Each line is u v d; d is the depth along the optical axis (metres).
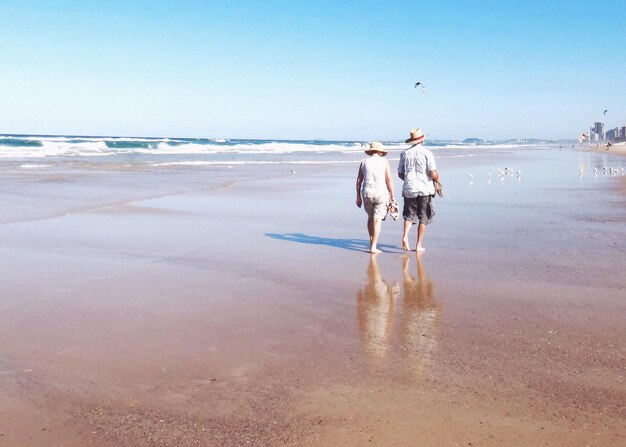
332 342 4.27
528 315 4.89
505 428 2.98
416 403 3.26
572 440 2.86
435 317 4.87
